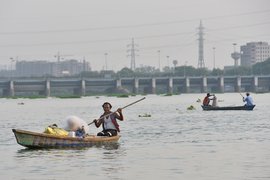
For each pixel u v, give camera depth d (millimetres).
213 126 65938
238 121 73500
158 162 36812
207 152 41469
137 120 79438
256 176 31406
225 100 180375
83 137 45156
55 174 32844
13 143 49969
